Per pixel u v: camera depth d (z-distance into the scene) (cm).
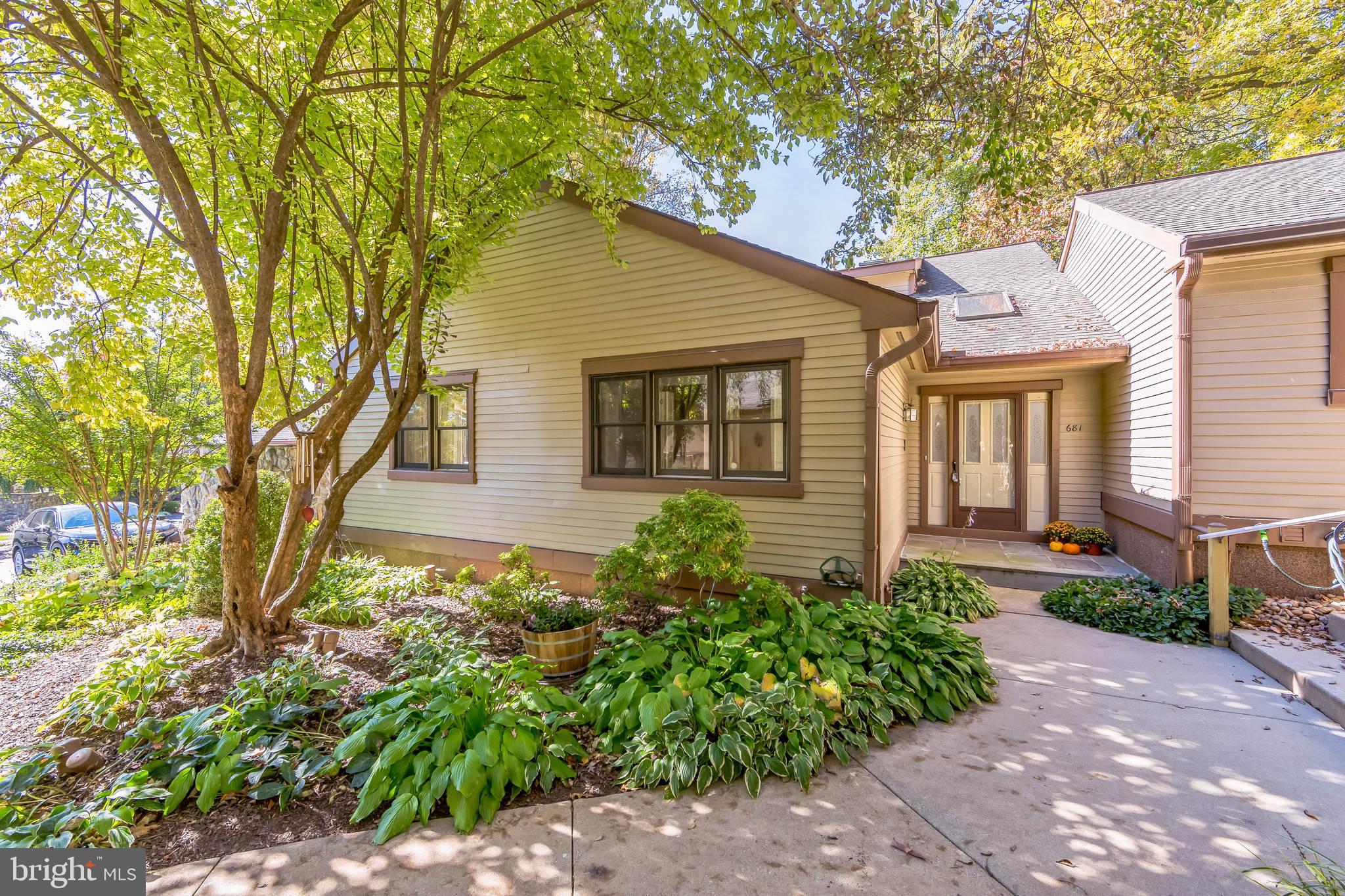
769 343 527
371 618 545
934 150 469
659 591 577
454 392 759
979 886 209
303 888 212
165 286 566
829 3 345
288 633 477
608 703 333
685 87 441
